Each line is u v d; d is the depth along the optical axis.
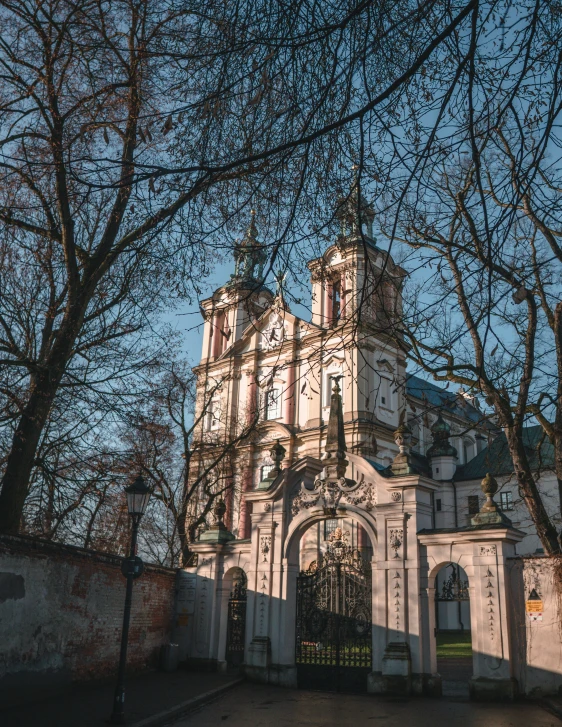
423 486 19.39
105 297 16.66
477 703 16.14
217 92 6.45
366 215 7.57
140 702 15.24
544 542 17.31
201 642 21.92
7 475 15.22
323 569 20.44
